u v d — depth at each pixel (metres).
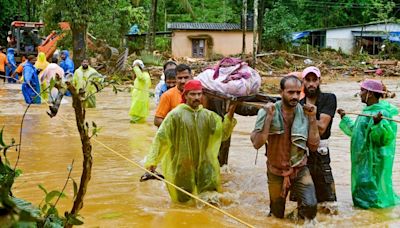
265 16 47.94
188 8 37.38
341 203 6.68
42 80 16.28
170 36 46.53
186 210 6.34
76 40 25.86
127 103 17.09
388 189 6.57
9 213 1.96
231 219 6.04
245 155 9.33
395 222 5.98
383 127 6.25
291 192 6.21
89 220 5.93
